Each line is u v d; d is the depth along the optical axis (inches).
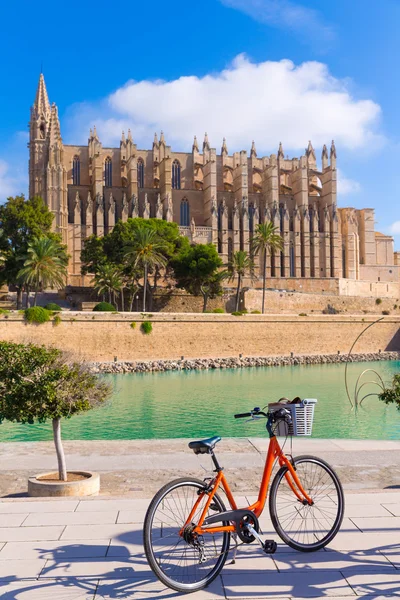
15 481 564.1
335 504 318.0
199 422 1310.3
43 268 3218.5
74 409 517.7
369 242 5949.8
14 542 308.2
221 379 2251.5
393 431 1199.6
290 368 2755.9
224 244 5137.8
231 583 261.7
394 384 657.6
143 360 2751.0
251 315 3031.5
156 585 259.0
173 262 4074.8
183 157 5679.1
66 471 552.4
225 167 5738.2
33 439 1109.1
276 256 5241.1
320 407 1551.4
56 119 4680.1
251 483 539.8
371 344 3344.0
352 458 638.5
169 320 2839.6
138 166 5521.7
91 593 250.8
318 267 5447.8
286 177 5999.0
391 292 5536.4
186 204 5349.4
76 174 5339.6
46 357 529.7
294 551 297.4
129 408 1515.7
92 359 2657.5
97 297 4116.6
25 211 3681.1
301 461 317.7
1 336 2477.9
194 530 268.8
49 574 268.8
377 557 287.6
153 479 563.5
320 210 5679.1
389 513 351.6
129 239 3932.1
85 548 299.6
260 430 1205.7
